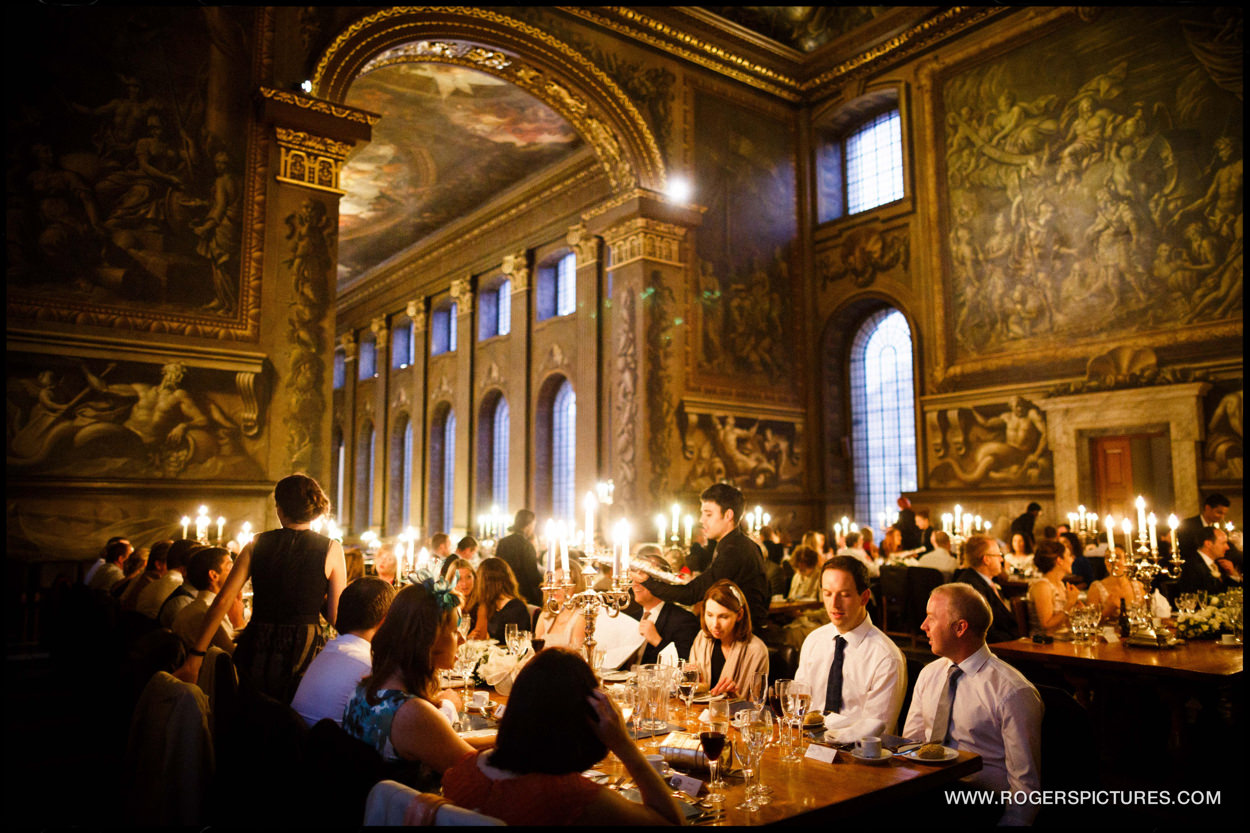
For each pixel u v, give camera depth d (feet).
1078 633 21.91
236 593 14.43
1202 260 43.19
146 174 35.19
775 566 37.99
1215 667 18.52
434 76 59.41
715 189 59.41
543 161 73.26
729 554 17.67
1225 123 42.75
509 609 20.40
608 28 54.80
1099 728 21.66
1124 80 47.11
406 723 10.03
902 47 58.65
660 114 57.00
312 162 39.22
